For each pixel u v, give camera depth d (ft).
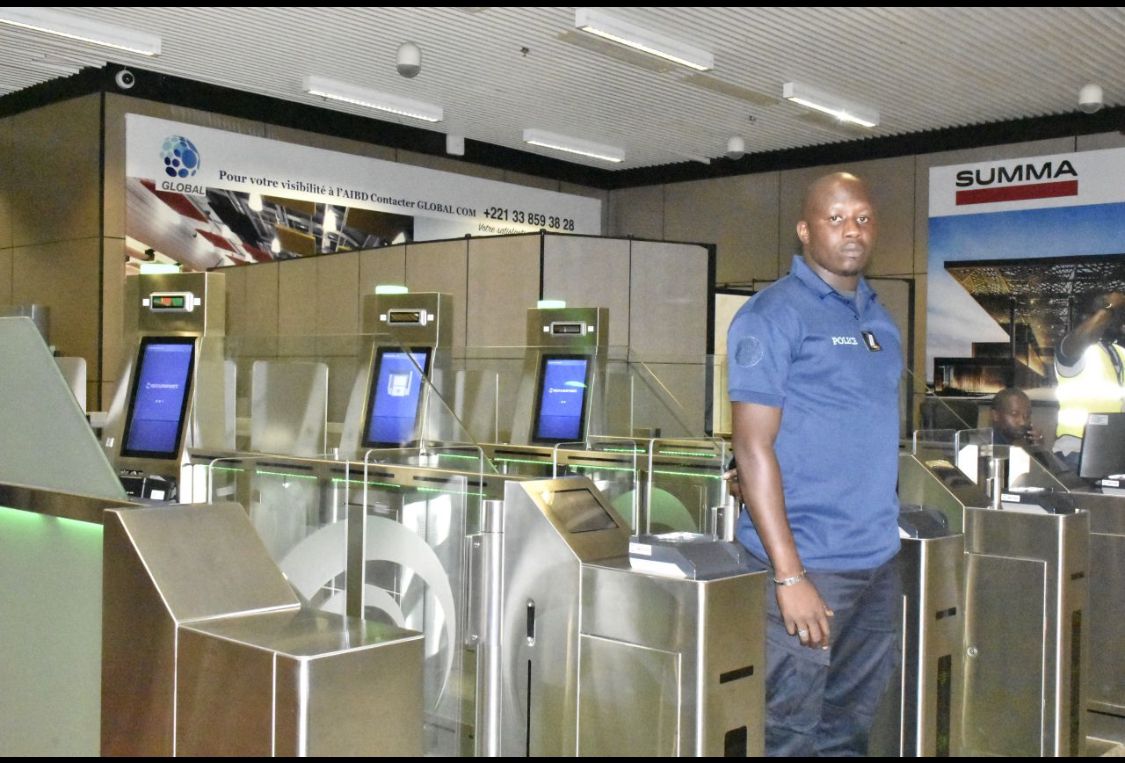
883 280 31.53
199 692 5.02
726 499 11.03
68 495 6.27
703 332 26.23
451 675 9.99
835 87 28.35
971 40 24.23
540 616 8.36
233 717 4.87
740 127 33.65
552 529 8.29
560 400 16.48
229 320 30.32
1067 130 30.40
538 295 23.32
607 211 41.73
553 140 35.22
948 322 32.55
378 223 34.35
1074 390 29.99
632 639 7.57
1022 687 11.73
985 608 12.04
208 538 5.60
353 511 10.63
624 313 24.70
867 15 22.80
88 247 28.55
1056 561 11.49
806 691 7.42
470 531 9.55
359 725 4.82
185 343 13.37
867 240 7.29
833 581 7.36
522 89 29.94
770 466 7.04
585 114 32.68
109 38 24.61
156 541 5.42
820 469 7.34
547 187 39.60
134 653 5.37
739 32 24.22
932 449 13.80
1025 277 31.04
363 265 26.58
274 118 31.58
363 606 10.43
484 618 8.82
